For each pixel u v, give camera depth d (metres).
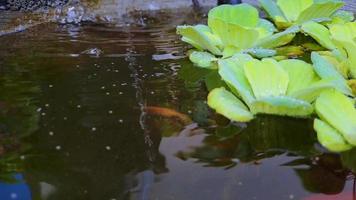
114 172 0.48
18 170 0.48
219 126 0.56
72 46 0.80
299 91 0.57
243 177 0.48
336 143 0.52
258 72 0.60
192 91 0.63
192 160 0.50
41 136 0.53
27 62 0.73
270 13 0.85
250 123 0.56
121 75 0.68
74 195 0.45
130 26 0.92
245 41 0.72
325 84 0.56
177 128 0.55
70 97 0.61
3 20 0.91
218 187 0.46
